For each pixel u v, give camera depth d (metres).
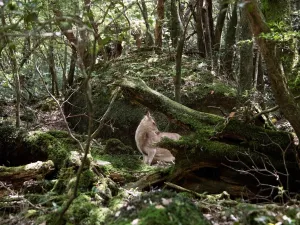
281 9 5.62
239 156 4.75
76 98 9.08
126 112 8.07
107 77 8.69
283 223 3.15
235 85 8.94
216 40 10.59
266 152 4.79
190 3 9.34
